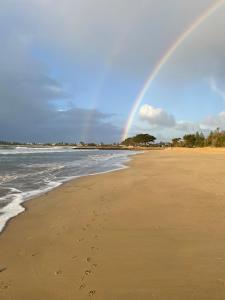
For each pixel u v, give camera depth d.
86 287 5.86
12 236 9.10
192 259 7.07
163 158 51.91
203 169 28.62
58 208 12.73
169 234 8.95
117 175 24.61
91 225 10.10
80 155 68.44
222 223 9.95
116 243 8.29
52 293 5.68
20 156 59.69
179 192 15.62
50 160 47.12
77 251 7.78
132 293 5.59
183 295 5.48
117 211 11.92
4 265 7.00
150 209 12.10
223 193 15.05
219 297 5.40
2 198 14.94
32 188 18.06
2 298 5.52
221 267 6.60
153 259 7.12
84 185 19.16
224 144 120.56
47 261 7.18
